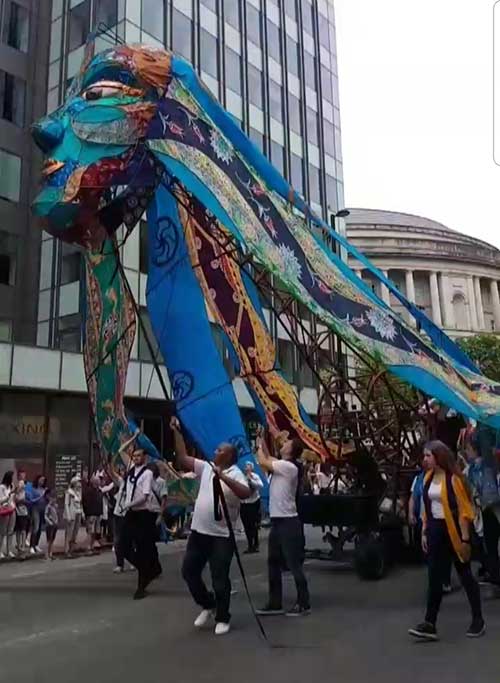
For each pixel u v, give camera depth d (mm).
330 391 11695
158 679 5277
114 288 9352
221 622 6695
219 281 10602
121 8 25625
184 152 8164
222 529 6773
